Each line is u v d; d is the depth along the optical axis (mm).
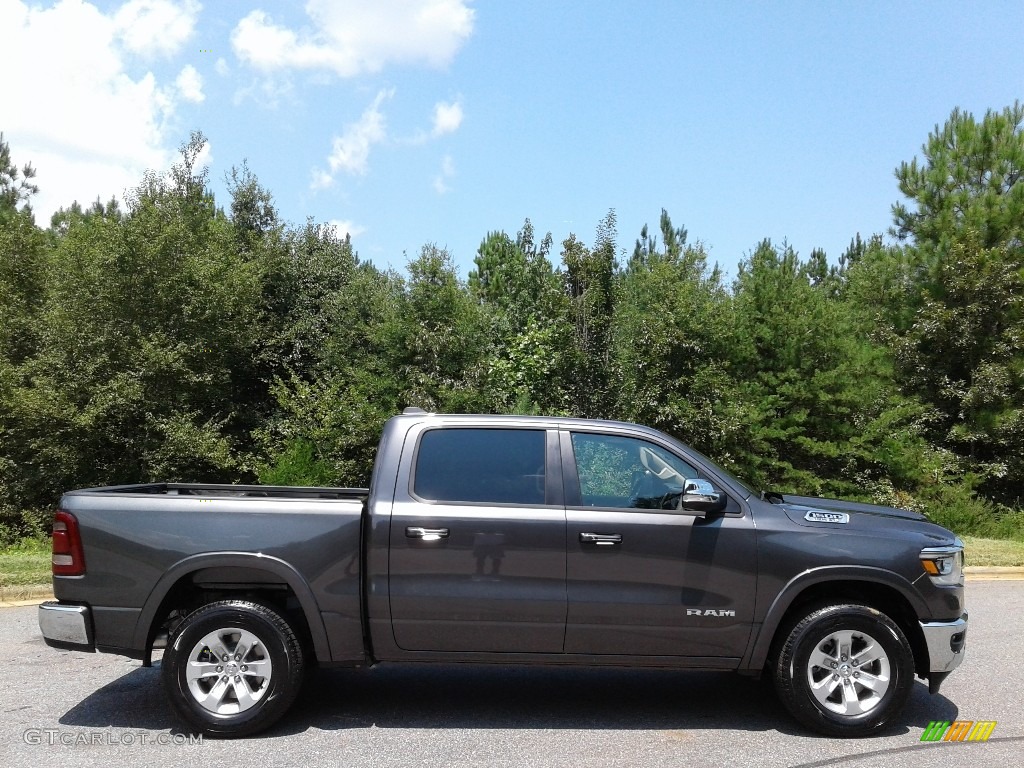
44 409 16688
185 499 5301
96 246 17422
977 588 10609
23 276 20297
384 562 5203
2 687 6152
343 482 16391
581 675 6574
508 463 5449
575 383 16844
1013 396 17812
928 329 18188
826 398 15867
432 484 5371
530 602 5176
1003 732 5250
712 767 4621
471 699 5910
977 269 18109
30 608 8930
